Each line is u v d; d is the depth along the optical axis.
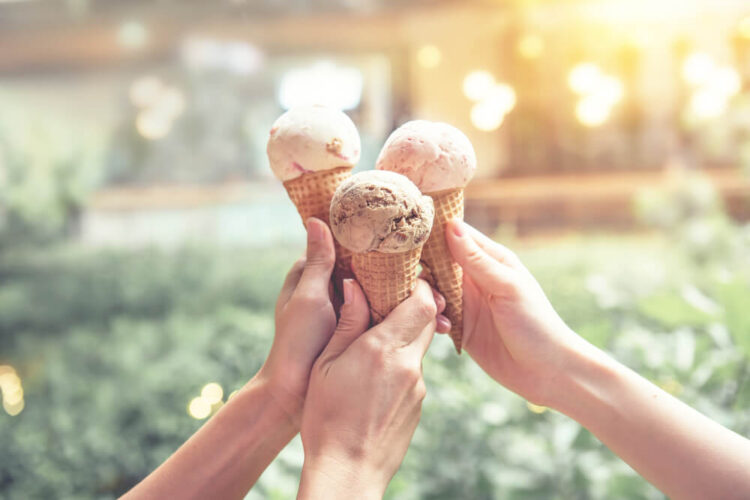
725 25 7.65
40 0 8.68
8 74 10.81
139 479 2.43
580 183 7.98
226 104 10.47
